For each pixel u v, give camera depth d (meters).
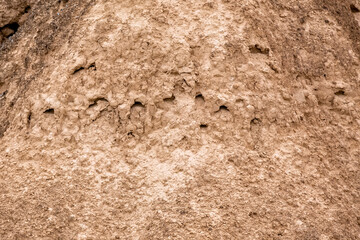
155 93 3.76
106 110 3.77
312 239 3.50
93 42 3.85
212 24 3.87
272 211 3.53
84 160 3.67
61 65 3.87
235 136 3.71
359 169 3.86
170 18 3.88
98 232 3.50
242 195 3.54
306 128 3.87
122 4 3.91
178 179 3.58
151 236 3.44
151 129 3.74
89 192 3.59
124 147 3.71
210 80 3.77
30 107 3.84
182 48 3.80
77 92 3.80
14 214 3.56
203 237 3.42
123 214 3.54
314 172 3.74
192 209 3.48
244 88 3.79
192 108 3.74
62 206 3.56
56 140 3.73
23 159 3.73
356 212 3.70
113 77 3.78
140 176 3.62
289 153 3.75
